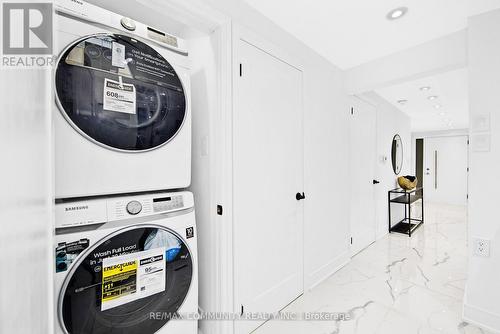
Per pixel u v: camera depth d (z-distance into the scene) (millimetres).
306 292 1920
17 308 313
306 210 1933
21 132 327
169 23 1562
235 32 1342
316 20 1602
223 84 1295
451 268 2352
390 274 2240
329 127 2248
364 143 2945
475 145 1534
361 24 1645
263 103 1546
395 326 1508
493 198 1470
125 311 943
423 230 3768
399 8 1484
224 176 1307
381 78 2182
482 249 1502
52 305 395
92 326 852
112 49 959
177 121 1183
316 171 2068
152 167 1080
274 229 1641
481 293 1501
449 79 2637
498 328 1429
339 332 1464
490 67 1480
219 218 1317
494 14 1468
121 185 977
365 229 2977
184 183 1216
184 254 1148
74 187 849
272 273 1629
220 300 1321
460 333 1439
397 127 3994
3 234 288
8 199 297
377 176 3273
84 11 889
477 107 1526
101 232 872
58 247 784
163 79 1128
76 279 813
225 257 1318
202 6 1186
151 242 1021
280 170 1688
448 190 6520
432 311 1652
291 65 1778
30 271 342
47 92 401
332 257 2281
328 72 2227
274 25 1620
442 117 4691
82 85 868
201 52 1429
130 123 1002
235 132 1352
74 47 853
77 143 855
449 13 1521
